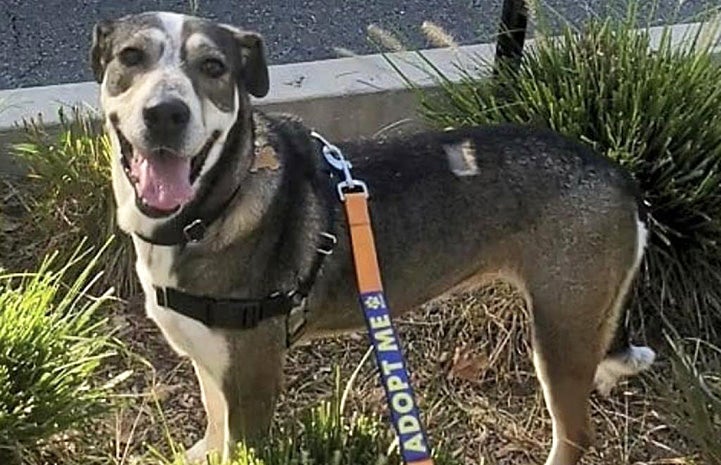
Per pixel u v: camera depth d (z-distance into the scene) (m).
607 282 1.48
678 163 1.79
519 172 1.46
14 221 1.90
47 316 1.56
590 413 1.63
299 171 1.39
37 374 1.46
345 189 1.39
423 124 2.00
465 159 1.46
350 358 1.74
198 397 1.68
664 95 1.80
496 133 1.49
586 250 1.46
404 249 1.45
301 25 2.60
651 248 1.76
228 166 1.32
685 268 1.78
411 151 1.46
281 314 1.39
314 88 2.06
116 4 2.67
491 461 1.61
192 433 1.63
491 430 1.65
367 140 1.49
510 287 1.75
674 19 2.21
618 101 1.80
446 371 1.73
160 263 1.36
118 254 1.81
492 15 2.66
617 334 1.54
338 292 1.44
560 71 1.87
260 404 1.42
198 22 1.33
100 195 1.83
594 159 1.48
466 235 1.46
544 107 1.82
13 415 1.41
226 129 1.31
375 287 1.29
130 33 1.31
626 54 1.85
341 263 1.42
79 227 1.84
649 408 1.68
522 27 1.92
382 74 2.09
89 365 1.50
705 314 1.78
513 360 1.73
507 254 1.49
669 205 1.77
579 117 1.80
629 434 1.65
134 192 1.32
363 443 1.39
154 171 1.28
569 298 1.47
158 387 1.69
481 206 1.46
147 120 1.25
